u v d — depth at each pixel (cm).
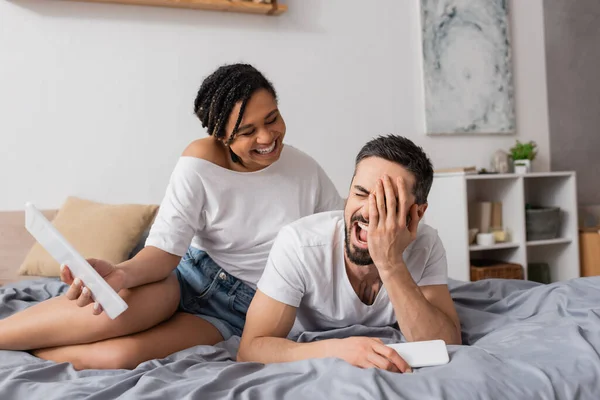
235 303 166
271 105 148
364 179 126
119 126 288
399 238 125
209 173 160
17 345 135
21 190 274
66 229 246
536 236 347
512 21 380
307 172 175
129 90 289
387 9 342
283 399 96
